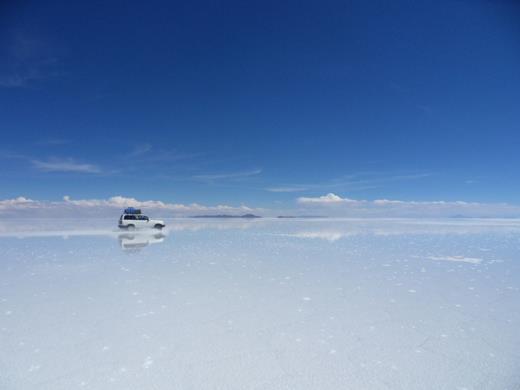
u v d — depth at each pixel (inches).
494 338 189.9
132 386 140.8
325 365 158.9
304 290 297.6
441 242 741.9
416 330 201.9
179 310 239.8
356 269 401.1
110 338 189.3
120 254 530.3
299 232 1111.0
